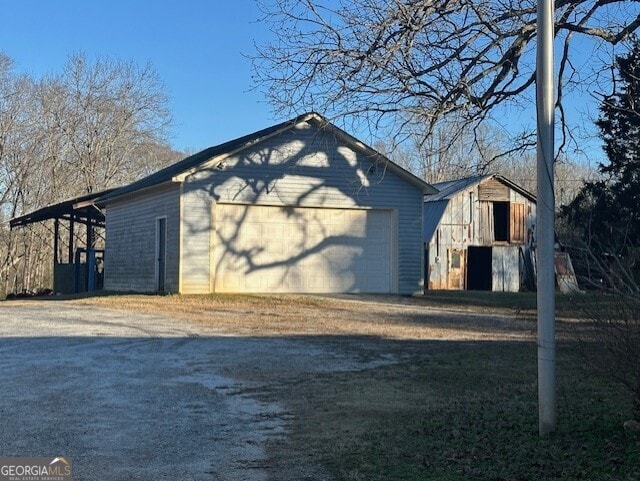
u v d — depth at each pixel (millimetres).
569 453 6043
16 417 7586
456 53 12078
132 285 25344
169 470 5988
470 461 6105
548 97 6562
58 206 29984
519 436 6723
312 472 5961
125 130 50938
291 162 22688
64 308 19125
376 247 23734
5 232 47719
